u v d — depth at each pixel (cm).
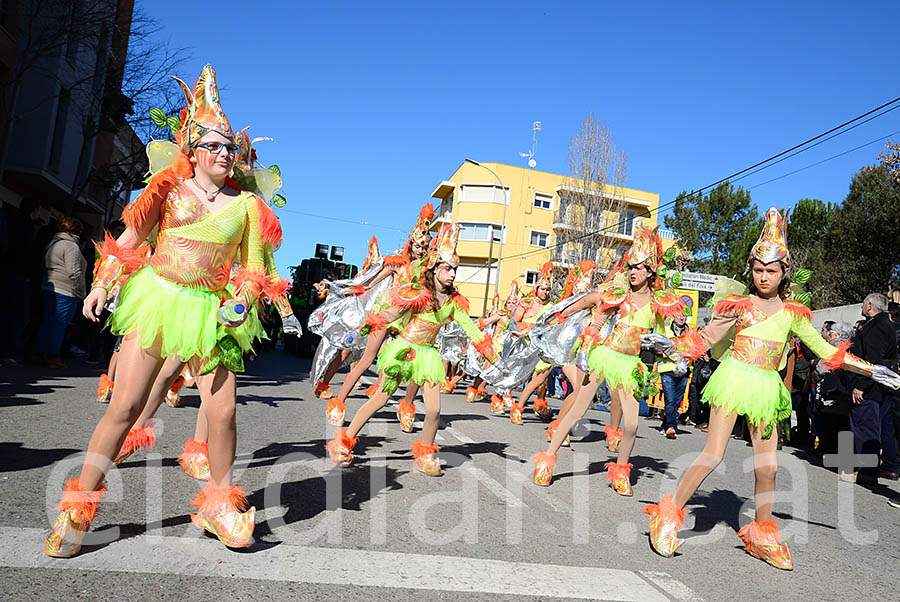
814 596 359
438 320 554
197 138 328
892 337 743
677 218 4731
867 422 742
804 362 986
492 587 318
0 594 253
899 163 2977
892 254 2895
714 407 420
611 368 560
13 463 427
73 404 653
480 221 5106
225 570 302
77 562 293
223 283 333
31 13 1778
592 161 4266
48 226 995
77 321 1097
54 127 2078
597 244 4275
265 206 342
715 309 440
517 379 941
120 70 2044
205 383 336
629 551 404
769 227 436
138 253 324
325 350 883
